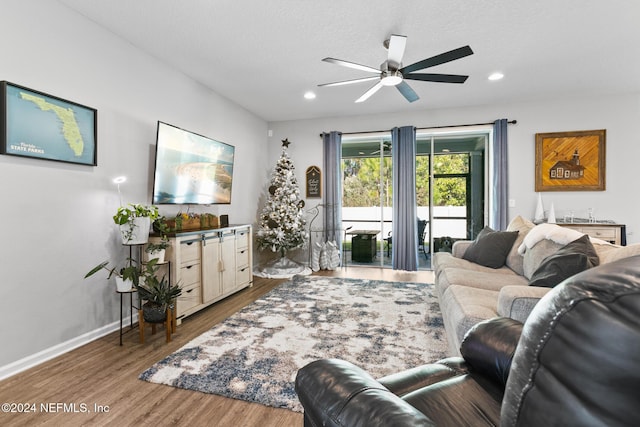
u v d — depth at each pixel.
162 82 3.48
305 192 5.84
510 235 3.23
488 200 5.28
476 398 1.01
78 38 2.58
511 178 4.94
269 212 5.45
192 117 3.96
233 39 3.04
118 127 2.94
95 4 2.48
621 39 3.04
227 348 2.43
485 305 1.87
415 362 2.19
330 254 5.48
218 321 3.04
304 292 3.99
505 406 0.50
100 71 2.77
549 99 4.78
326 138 5.70
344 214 5.95
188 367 2.15
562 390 0.40
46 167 2.35
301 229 5.48
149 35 2.95
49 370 2.15
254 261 5.47
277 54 3.34
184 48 3.20
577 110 4.70
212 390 1.88
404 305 3.45
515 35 2.97
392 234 5.43
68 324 2.48
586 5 2.53
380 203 5.72
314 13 2.64
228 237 3.79
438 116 5.23
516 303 1.58
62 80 2.45
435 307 3.38
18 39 2.17
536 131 4.85
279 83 4.13
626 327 0.36
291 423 1.62
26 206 2.23
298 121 5.88
